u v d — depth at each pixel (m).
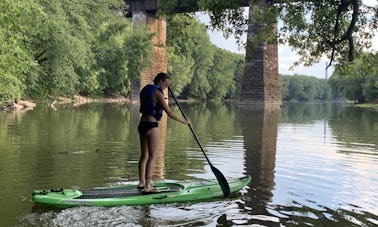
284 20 12.13
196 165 9.55
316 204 6.49
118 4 46.22
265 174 8.68
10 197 6.54
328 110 51.47
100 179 7.86
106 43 46.94
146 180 6.70
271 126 21.45
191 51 73.44
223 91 93.69
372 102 73.94
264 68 46.25
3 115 22.50
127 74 49.28
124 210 6.03
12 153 10.53
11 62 16.97
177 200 6.57
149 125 6.72
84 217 5.68
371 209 6.29
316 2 11.63
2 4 15.11
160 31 55.50
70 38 30.56
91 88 43.75
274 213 6.02
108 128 17.66
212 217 5.80
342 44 12.67
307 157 11.03
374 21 12.28
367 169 9.40
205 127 19.80
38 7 18.33
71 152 10.91
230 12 12.46
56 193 6.23
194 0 13.02
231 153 11.48
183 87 77.94
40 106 32.97
